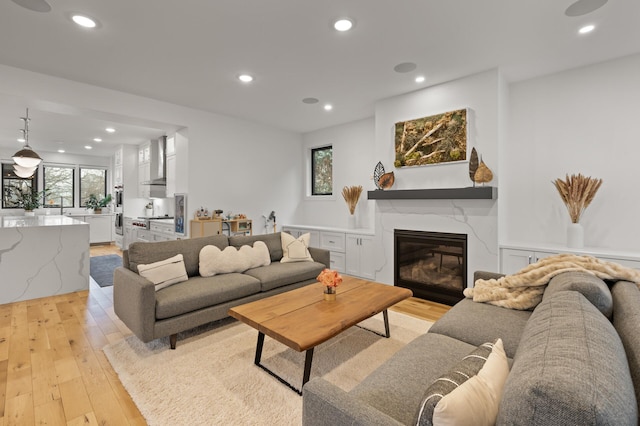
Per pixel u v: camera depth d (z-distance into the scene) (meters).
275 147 5.75
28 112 4.63
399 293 2.64
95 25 2.49
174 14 2.35
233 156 5.13
